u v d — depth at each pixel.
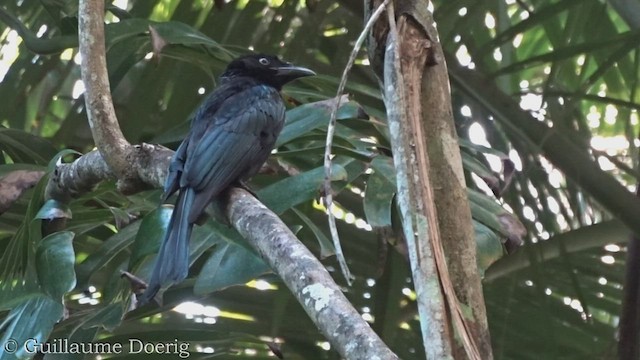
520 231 8.59
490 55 12.02
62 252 8.24
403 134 5.68
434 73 6.73
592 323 10.52
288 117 9.76
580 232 10.47
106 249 9.23
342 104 9.49
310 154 9.48
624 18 10.94
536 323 10.27
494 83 10.54
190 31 10.31
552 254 10.59
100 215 9.81
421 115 6.29
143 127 11.16
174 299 9.60
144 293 7.70
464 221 6.56
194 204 8.32
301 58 11.70
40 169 9.48
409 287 10.54
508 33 10.83
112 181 9.48
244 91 10.01
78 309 9.54
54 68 11.87
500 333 10.21
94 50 8.89
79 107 11.43
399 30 6.46
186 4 11.83
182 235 8.06
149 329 9.80
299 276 5.99
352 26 11.89
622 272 10.87
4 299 8.41
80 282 9.01
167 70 11.22
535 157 11.27
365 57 12.20
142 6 11.98
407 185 5.51
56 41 10.66
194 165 8.74
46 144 10.77
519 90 12.16
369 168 9.06
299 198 8.43
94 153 9.38
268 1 11.74
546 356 10.16
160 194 10.12
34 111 12.37
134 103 11.18
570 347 10.43
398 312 10.12
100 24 8.94
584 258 10.90
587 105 13.61
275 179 10.87
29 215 9.06
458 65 10.53
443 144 6.67
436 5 11.98
